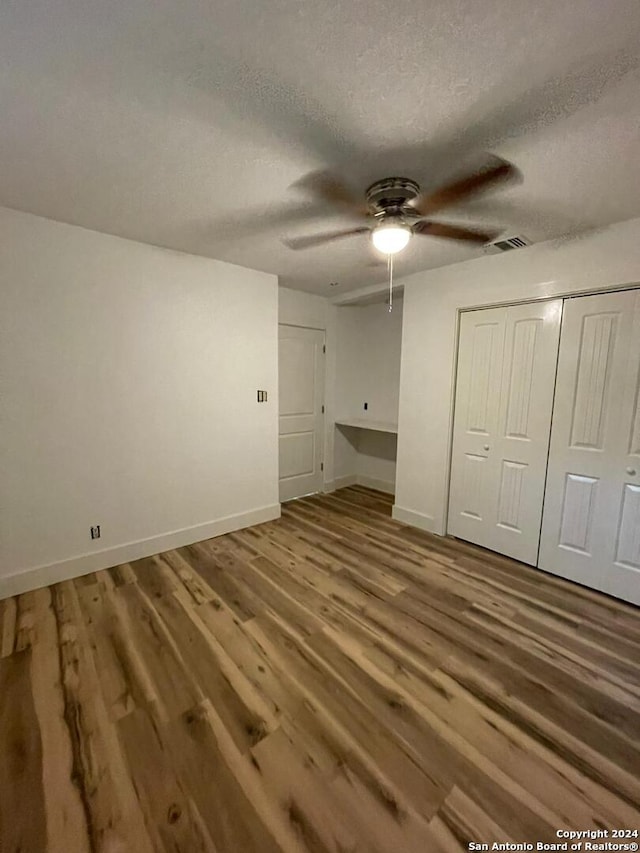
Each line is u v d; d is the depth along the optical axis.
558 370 2.60
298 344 4.23
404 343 3.53
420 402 3.44
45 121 1.40
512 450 2.88
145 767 1.36
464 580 2.63
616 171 1.68
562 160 1.59
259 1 0.95
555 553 2.70
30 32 1.03
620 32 1.00
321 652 1.92
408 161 1.61
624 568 2.39
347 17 0.99
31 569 2.44
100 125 1.43
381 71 1.15
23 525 2.39
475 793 1.28
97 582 2.55
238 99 1.28
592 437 2.48
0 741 1.45
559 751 1.43
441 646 1.98
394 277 3.49
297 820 1.20
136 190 1.92
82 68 1.15
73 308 2.46
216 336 3.15
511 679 1.77
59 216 2.27
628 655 1.94
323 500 4.38
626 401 2.32
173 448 3.01
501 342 2.88
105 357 2.61
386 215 1.88
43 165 1.71
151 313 2.78
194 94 1.26
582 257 2.38
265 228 2.38
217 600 2.36
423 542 3.23
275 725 1.52
